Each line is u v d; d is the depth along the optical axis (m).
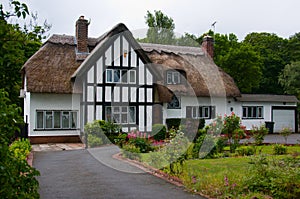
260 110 26.09
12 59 3.83
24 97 21.52
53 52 20.66
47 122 19.53
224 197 6.66
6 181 3.25
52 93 19.33
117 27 19.55
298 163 8.50
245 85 34.00
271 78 38.66
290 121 27.14
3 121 3.34
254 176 6.98
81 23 21.34
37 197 3.74
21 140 14.84
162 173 9.26
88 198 7.00
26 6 3.88
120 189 7.74
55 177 9.12
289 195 6.25
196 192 7.34
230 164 10.06
